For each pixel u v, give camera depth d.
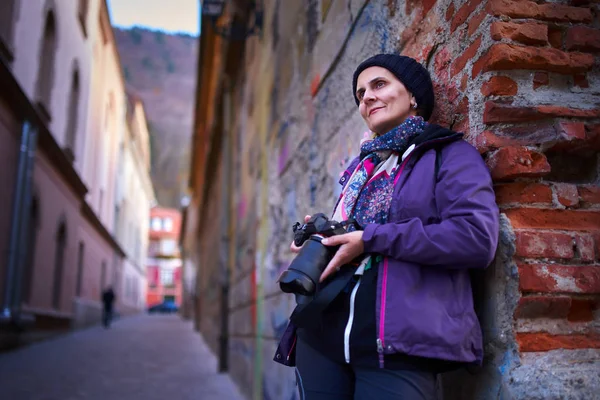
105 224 26.42
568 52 1.58
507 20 1.55
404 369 1.33
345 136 2.70
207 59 12.85
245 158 7.22
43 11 11.88
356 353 1.39
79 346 12.65
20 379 7.27
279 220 4.42
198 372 8.34
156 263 73.75
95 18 19.58
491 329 1.46
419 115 1.69
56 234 14.79
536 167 1.46
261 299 5.12
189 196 38.72
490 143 1.51
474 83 1.60
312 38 3.54
